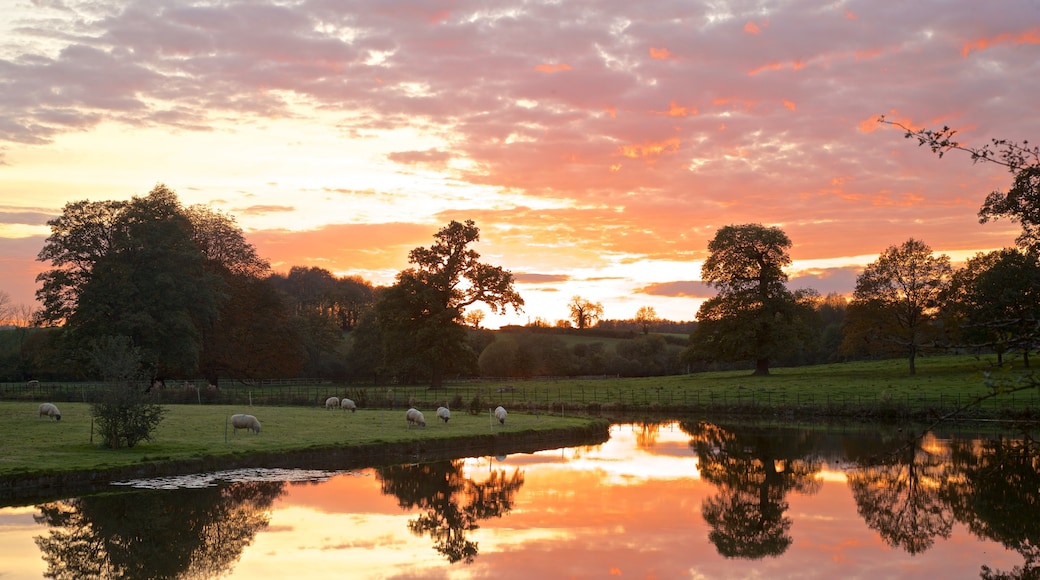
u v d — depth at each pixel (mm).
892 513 21969
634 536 19000
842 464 31844
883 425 48562
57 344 55969
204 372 71688
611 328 162750
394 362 73625
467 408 57062
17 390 62688
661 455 35094
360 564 16141
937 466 30984
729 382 73375
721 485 26828
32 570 15461
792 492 25422
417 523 20281
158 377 64938
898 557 17094
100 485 23703
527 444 39125
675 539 18719
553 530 19625
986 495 24656
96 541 17781
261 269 74562
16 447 27141
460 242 73125
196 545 17562
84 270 57062
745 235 73125
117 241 56531
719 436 43469
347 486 25531
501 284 72250
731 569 15969
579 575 15359
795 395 60406
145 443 28844
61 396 57312
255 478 26188
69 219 56750
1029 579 15281
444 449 35250
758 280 74875
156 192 67000
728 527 20062
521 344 106062
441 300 72000
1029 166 5742
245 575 15297
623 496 24609
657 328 168375
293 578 15078
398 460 32250
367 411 51000
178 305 57188
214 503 22016
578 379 94688
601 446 38844
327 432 35344
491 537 18828
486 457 34062
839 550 17719
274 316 73812
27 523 19344
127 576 15148
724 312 75125
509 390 73750
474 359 73000
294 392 67875
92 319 53781
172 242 59250
